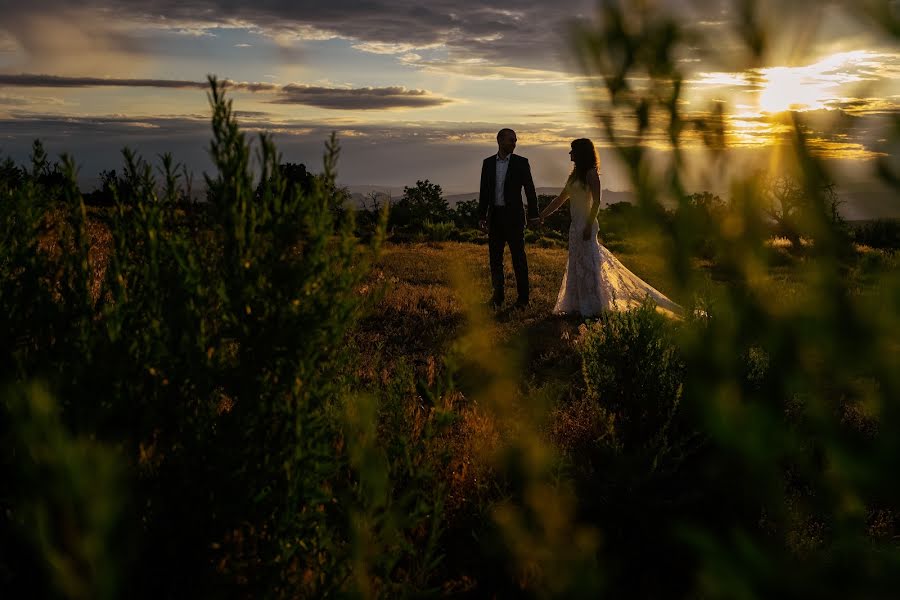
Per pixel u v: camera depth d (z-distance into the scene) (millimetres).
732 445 722
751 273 678
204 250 2057
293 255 1954
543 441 3334
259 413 1885
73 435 1665
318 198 1922
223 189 1841
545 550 2381
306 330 1852
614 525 3201
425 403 4355
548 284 11945
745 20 629
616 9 655
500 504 2906
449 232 23078
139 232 2061
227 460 1831
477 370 3787
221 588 1817
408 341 6980
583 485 3439
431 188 46781
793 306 659
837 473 693
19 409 1503
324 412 2260
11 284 2135
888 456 652
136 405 1837
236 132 1840
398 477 2465
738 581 726
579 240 8859
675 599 2814
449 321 7867
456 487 3250
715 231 676
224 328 1923
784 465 2953
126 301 2035
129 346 1939
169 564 1786
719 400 712
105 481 1180
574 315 8883
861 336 637
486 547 2725
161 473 1856
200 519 1826
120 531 1571
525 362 5996
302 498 1913
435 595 2209
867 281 636
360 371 5477
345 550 1882
